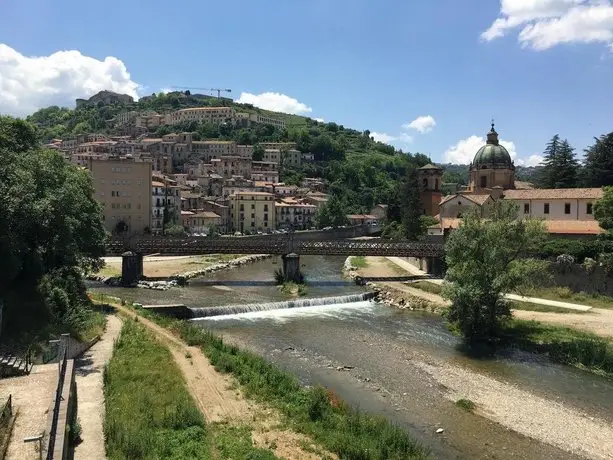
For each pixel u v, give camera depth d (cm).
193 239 8388
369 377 3706
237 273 9412
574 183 11331
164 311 5588
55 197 4000
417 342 4734
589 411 3127
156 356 3553
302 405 2897
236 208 16988
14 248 3734
